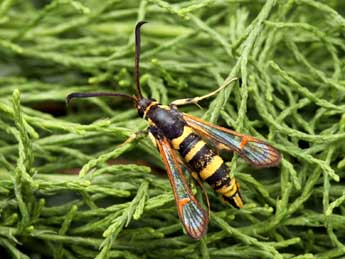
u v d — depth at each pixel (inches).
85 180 4.3
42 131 5.1
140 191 4.3
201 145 4.3
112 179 4.5
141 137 4.4
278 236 4.4
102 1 5.5
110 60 5.0
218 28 5.2
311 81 4.8
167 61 5.0
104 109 5.0
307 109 4.8
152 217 4.7
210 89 5.0
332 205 4.2
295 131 4.4
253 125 4.6
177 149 4.3
